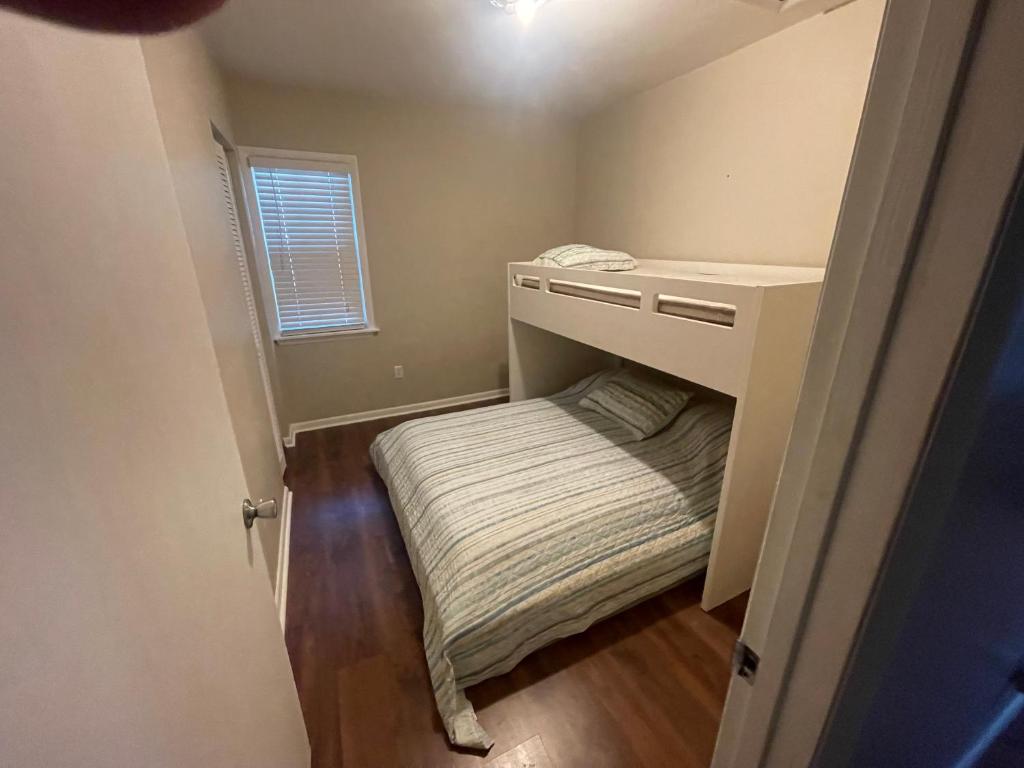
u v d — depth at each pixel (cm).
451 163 313
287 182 274
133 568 44
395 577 180
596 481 174
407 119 292
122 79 54
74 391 38
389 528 212
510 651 130
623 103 295
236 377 156
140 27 24
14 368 31
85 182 43
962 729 68
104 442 41
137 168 55
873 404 35
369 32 195
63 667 33
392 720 125
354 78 249
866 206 33
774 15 183
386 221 306
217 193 169
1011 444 41
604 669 139
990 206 28
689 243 263
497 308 363
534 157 337
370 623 158
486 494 166
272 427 233
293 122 264
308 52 214
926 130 29
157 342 55
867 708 46
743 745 55
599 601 144
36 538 32
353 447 295
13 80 34
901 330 33
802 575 43
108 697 37
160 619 47
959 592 48
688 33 198
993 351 32
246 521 83
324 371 319
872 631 41
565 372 318
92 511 38
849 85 177
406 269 322
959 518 40
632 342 182
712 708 128
